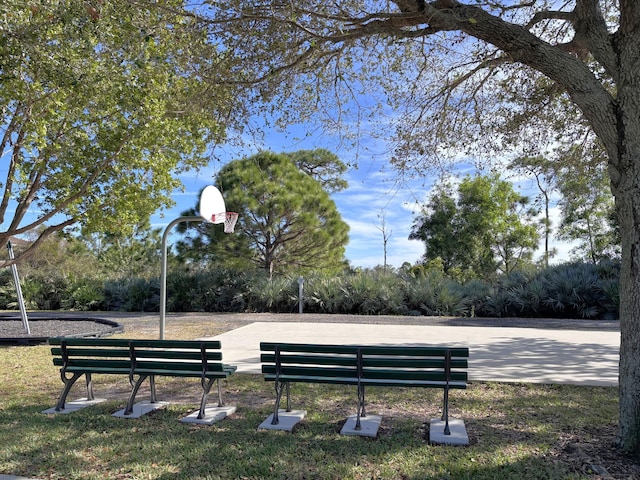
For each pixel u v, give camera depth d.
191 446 4.32
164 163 12.75
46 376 7.49
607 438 4.41
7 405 5.82
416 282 17.98
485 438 4.50
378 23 5.73
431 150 7.62
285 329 12.78
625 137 4.01
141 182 12.66
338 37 5.99
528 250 30.80
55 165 11.55
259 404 5.79
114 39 8.23
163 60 7.35
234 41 6.47
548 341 10.35
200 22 6.27
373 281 17.88
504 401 5.81
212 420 5.05
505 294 16.31
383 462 3.95
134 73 9.95
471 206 31.39
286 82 7.06
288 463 3.93
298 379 4.86
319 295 17.81
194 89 7.97
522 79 7.45
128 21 7.23
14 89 8.63
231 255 19.89
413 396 6.09
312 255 21.06
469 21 4.65
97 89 9.55
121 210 12.20
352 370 4.80
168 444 4.38
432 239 32.22
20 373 7.71
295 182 19.47
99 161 11.66
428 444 4.35
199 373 5.20
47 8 7.03
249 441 4.45
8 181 11.45
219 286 19.52
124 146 11.48
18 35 7.14
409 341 10.52
